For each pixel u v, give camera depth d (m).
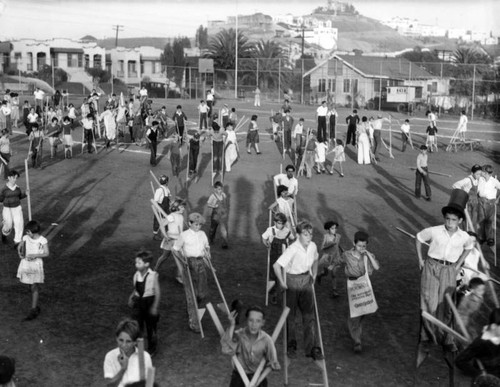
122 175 26.16
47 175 25.48
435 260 9.59
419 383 9.94
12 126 38.53
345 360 10.70
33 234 11.88
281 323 7.91
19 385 9.45
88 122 30.72
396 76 69.81
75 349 10.76
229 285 14.27
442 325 8.45
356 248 10.84
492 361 7.50
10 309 12.46
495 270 16.05
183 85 79.25
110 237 17.86
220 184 17.17
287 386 9.62
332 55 72.25
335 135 37.78
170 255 15.85
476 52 89.56
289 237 13.00
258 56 92.25
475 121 57.72
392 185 27.05
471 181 17.64
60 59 95.44
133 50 101.94
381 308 13.22
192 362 10.41
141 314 10.38
